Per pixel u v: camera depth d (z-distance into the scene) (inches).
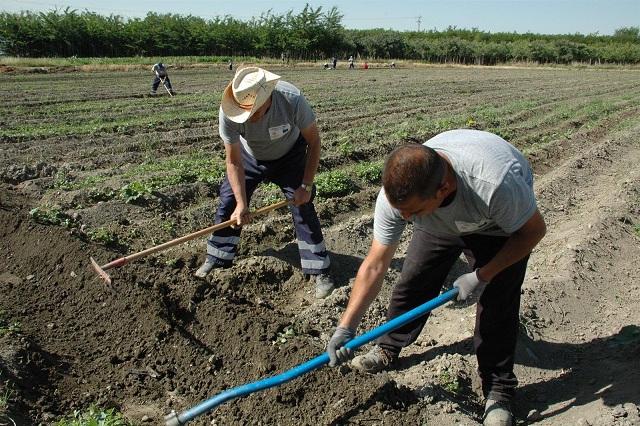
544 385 186.4
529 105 789.9
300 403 171.0
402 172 117.0
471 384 184.7
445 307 237.0
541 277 250.1
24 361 184.4
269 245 284.8
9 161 395.2
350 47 2524.6
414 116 690.2
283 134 217.9
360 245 289.3
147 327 205.9
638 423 156.4
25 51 1852.9
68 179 361.4
